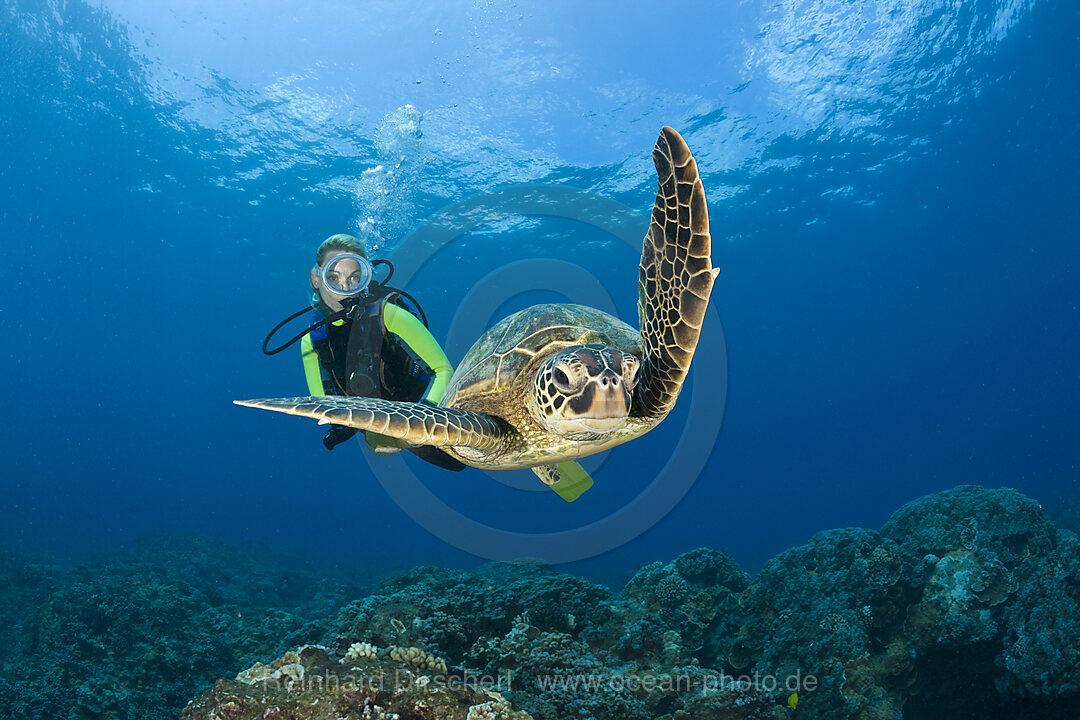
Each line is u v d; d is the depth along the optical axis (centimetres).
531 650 486
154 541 2036
